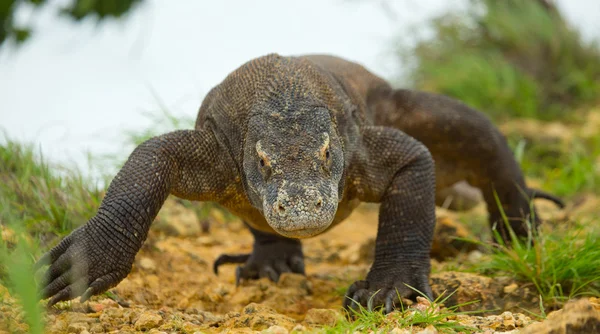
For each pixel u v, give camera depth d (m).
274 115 7.98
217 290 9.97
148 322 7.34
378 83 10.96
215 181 8.51
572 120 22.78
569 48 25.09
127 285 9.23
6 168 10.99
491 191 11.56
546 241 9.40
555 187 16.95
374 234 14.41
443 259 11.77
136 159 8.09
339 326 6.70
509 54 25.53
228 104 8.58
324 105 8.23
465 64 23.94
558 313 6.27
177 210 13.06
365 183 8.92
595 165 17.88
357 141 8.91
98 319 7.58
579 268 8.82
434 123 11.02
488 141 11.16
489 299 8.72
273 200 7.31
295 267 10.73
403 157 8.91
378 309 8.17
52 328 7.15
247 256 11.09
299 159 7.57
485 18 25.75
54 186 10.58
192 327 7.41
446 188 12.60
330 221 7.30
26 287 5.79
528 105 22.64
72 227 10.13
